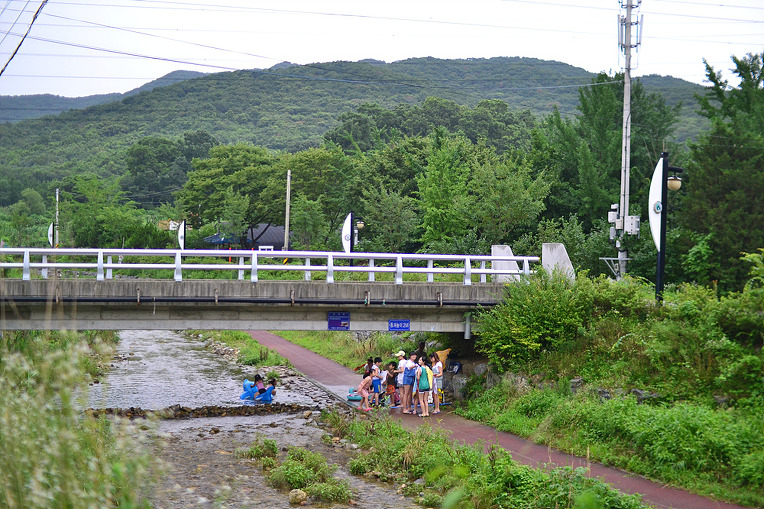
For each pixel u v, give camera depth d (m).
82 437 5.52
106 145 176.00
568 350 17.14
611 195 34.56
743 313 14.36
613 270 26.23
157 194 107.50
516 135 99.25
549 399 15.38
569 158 37.66
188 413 17.84
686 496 10.29
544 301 17.94
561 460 12.51
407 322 19.41
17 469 5.06
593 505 6.01
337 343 30.38
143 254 17.05
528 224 31.86
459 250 30.83
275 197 56.25
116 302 16.86
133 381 22.47
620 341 16.12
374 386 19.14
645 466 11.59
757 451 10.90
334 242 43.78
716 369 13.66
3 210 87.31
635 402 13.55
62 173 128.25
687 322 15.13
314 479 11.91
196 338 36.50
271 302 17.73
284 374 24.86
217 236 56.66
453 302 19.09
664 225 17.61
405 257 18.78
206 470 12.50
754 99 29.67
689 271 24.41
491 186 31.84
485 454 12.65
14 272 25.72
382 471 12.59
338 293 18.20
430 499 10.74
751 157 25.03
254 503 10.70
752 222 23.41
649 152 36.84
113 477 5.71
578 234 29.09
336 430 16.06
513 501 10.21
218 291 17.41
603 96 37.16
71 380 5.60
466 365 20.25
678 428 11.69
